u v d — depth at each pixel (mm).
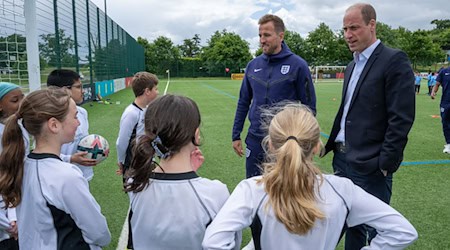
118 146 3037
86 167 2877
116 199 4160
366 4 2404
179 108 1470
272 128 1500
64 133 1625
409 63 2289
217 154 6266
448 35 69125
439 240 3162
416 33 59500
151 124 1471
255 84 3195
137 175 1473
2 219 2031
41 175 1541
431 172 5199
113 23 20469
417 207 3914
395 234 1350
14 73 7707
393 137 2260
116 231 3342
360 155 2447
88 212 1584
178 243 1458
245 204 1393
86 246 1625
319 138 1500
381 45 2402
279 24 3047
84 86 13672
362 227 2498
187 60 54625
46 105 1561
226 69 55344
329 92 22453
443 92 6336
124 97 17203
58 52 10820
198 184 1495
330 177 1479
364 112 2434
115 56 21094
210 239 1307
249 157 3225
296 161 1334
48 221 1531
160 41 55688
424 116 11211
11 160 1568
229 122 9883
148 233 1472
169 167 1492
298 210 1297
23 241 1612
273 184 1352
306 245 1349
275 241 1364
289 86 3051
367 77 2402
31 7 6797
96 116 10648
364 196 1446
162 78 53531
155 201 1452
